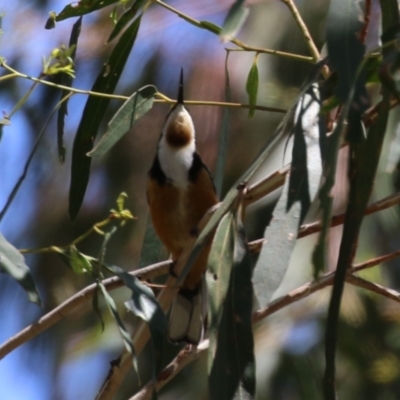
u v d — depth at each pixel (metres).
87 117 6.43
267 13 10.85
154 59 11.47
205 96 11.12
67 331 12.45
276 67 10.63
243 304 4.81
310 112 4.88
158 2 5.93
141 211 11.49
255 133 10.78
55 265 11.97
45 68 5.43
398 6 5.23
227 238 4.91
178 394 10.80
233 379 4.68
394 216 9.49
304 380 9.81
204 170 7.40
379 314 10.30
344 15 4.56
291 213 4.65
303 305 10.29
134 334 6.08
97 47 11.57
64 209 11.91
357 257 9.84
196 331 6.89
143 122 11.64
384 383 10.25
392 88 4.53
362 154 4.57
